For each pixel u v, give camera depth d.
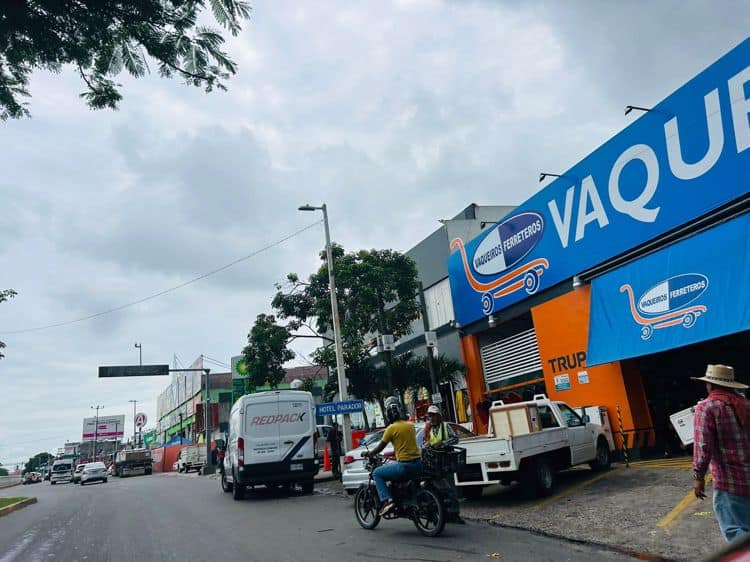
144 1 7.79
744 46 10.69
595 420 13.38
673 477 9.94
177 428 68.88
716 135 11.15
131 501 17.59
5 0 7.43
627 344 12.12
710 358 14.72
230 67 8.86
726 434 4.80
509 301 17.19
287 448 15.15
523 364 17.45
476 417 18.95
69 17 7.88
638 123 12.84
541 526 7.94
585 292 14.43
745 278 10.08
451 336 21.17
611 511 8.25
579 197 14.58
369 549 7.47
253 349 21.66
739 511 4.71
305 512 11.57
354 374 20.36
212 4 8.05
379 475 8.35
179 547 8.60
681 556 5.90
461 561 6.53
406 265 20.52
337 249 22.06
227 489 18.19
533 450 10.04
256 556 7.50
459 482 10.17
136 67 8.76
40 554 8.79
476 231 22.08
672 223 12.05
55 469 50.16
